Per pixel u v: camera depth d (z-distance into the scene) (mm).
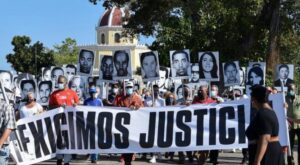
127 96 13617
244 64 31078
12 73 18844
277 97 11641
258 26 30594
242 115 12297
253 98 7727
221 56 31297
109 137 12656
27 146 12438
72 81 20953
